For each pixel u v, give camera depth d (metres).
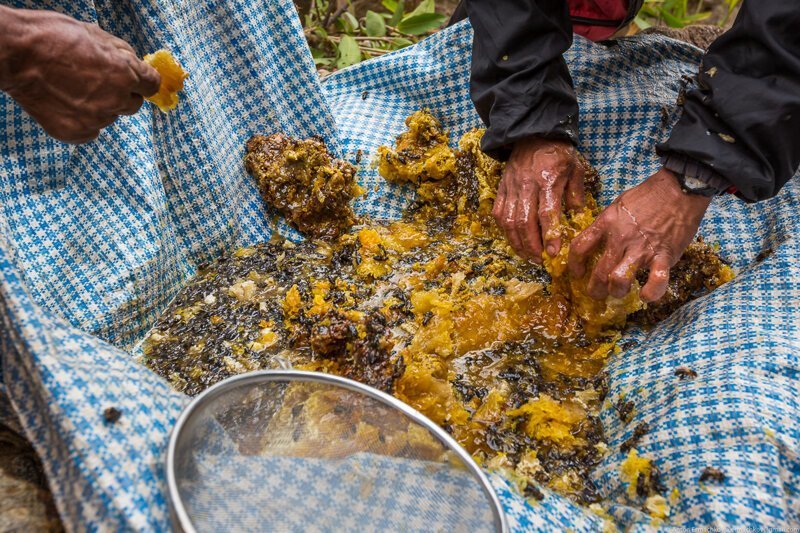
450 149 0.98
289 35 0.95
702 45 1.19
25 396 0.53
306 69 0.96
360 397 0.56
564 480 0.68
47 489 0.55
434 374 0.74
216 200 0.89
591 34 1.06
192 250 0.90
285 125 0.98
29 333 0.52
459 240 0.92
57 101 0.61
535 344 0.80
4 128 0.73
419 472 0.52
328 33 1.51
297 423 0.55
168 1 0.82
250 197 0.95
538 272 0.86
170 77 0.70
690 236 0.74
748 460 0.60
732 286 0.76
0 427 0.58
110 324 0.78
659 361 0.73
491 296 0.82
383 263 0.88
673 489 0.62
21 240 0.74
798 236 0.78
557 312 0.82
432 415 0.71
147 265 0.80
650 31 1.20
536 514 0.60
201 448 0.50
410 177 0.97
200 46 0.89
